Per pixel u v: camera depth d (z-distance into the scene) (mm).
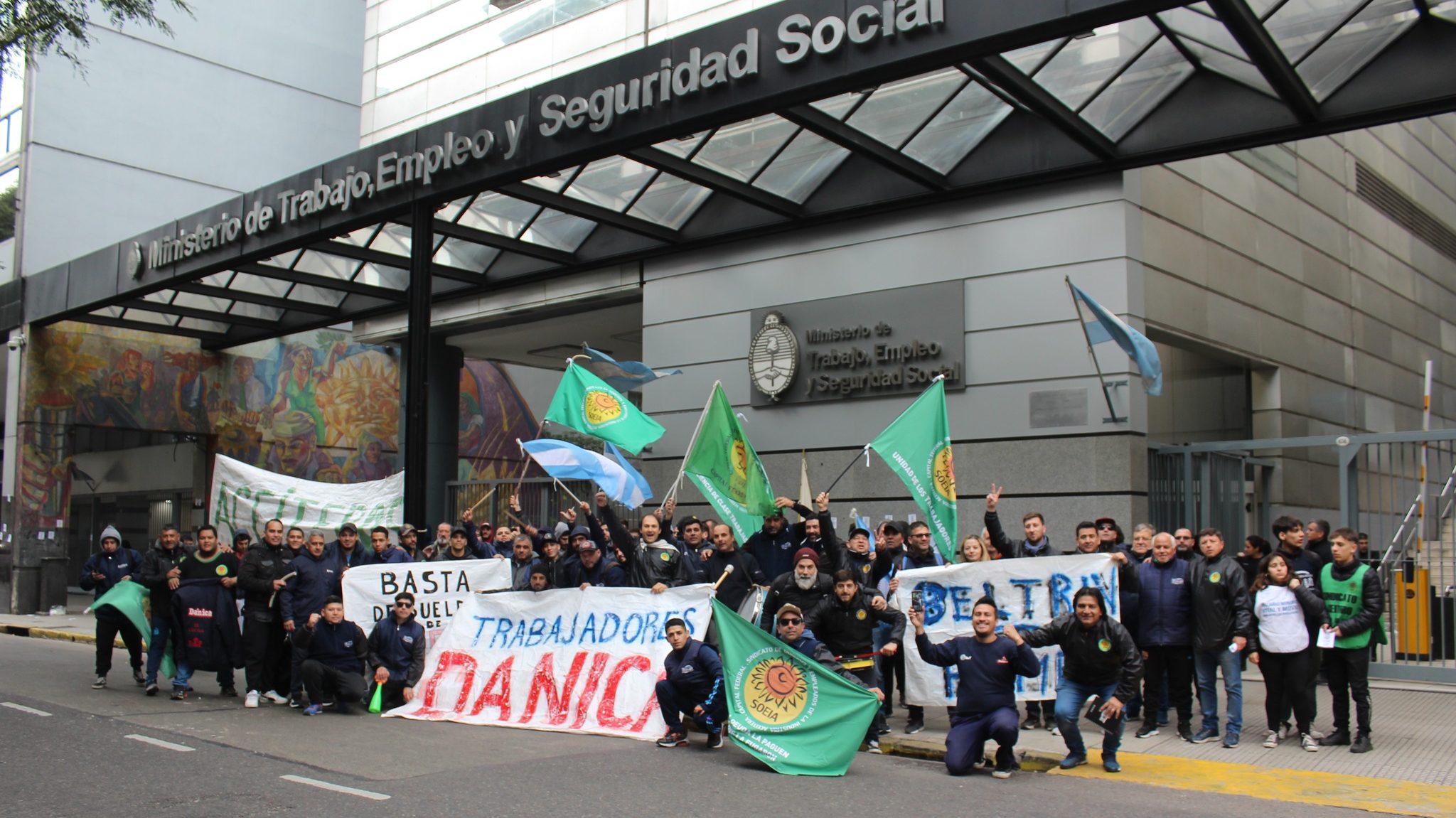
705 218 17797
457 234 17812
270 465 26844
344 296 23172
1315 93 12648
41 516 24000
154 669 12398
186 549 12672
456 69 23734
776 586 9797
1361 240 21359
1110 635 8422
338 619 11273
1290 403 17844
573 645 10797
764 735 8680
